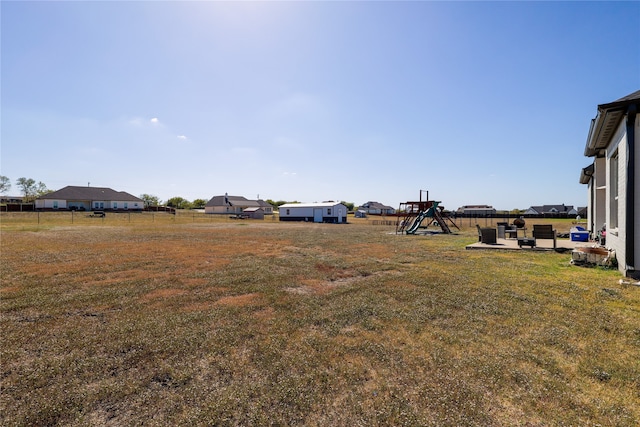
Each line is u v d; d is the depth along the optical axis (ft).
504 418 7.55
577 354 10.71
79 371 9.81
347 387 8.89
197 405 8.13
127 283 21.35
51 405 8.09
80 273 24.45
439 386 8.87
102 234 56.24
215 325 13.67
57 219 101.24
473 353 10.84
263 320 14.29
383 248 40.06
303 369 9.89
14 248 37.42
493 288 19.35
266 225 97.50
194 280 22.25
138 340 12.07
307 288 20.15
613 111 22.00
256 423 7.44
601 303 16.06
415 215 75.66
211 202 218.59
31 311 15.58
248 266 27.55
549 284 20.07
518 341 11.76
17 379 9.29
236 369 9.93
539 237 38.06
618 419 7.48
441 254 34.17
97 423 7.47
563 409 7.87
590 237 45.85
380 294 18.51
